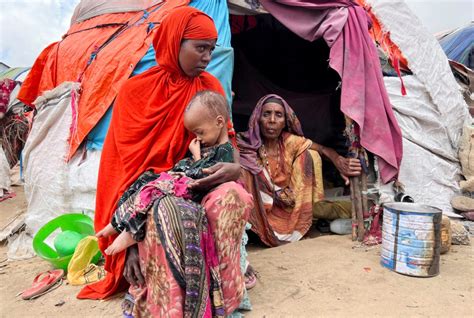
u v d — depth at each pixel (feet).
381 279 9.48
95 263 10.95
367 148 12.14
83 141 12.90
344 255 11.24
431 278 9.53
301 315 7.83
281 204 12.98
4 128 29.27
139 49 12.32
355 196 12.66
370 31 14.57
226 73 11.39
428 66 14.69
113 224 7.27
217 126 7.57
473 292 8.74
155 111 8.19
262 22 18.40
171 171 7.70
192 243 6.53
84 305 8.67
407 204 10.66
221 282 7.04
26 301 9.05
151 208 6.83
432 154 14.69
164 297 6.77
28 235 13.58
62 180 12.98
